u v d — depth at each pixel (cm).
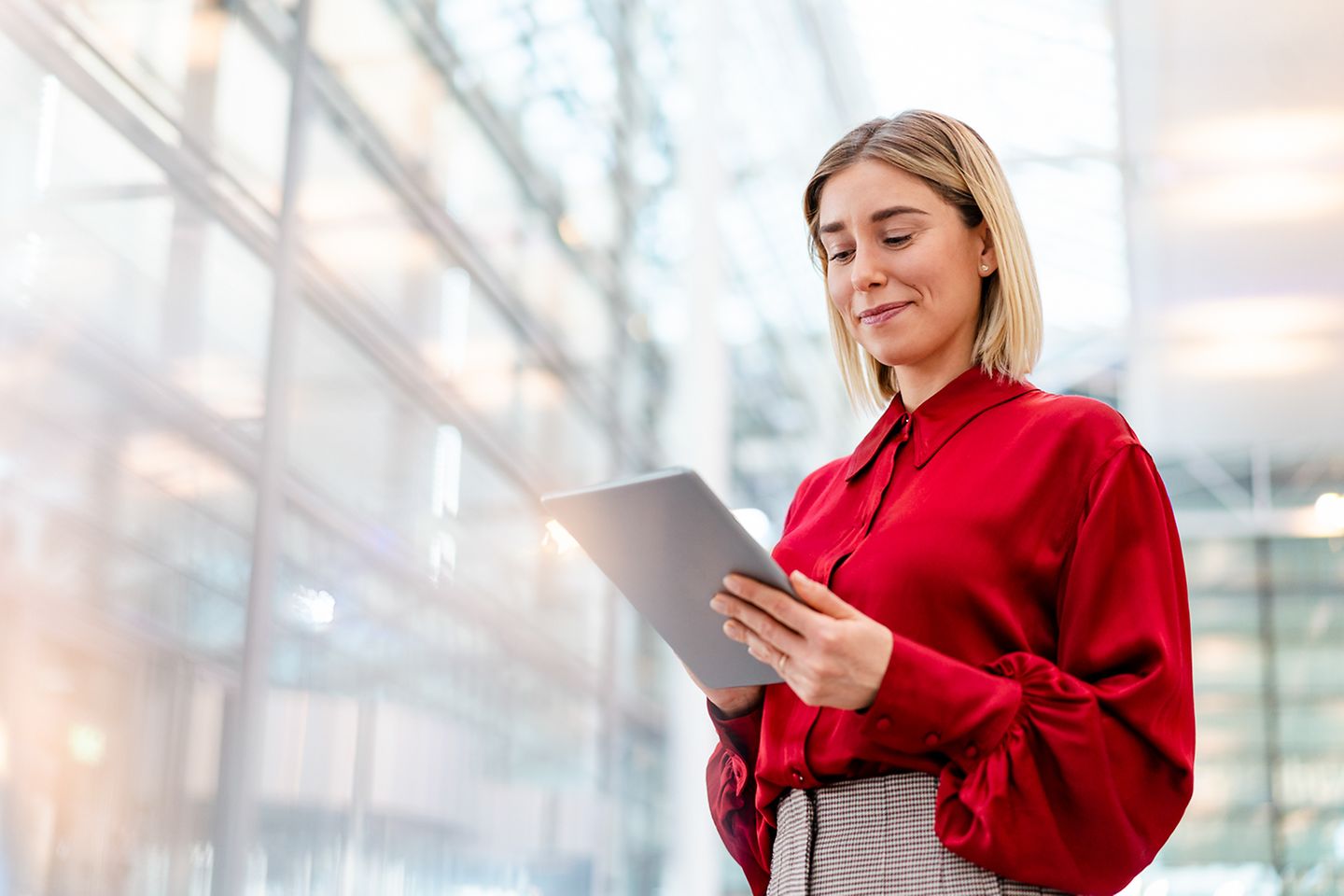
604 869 554
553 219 588
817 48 990
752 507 810
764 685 128
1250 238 1066
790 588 109
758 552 107
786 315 928
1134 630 115
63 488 290
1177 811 113
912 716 109
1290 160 1001
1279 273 1089
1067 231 1109
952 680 110
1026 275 129
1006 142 1052
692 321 753
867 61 1009
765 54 908
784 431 898
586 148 632
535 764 511
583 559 566
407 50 477
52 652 284
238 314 364
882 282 128
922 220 128
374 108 450
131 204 323
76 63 308
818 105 1016
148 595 315
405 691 426
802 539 133
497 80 548
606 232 646
